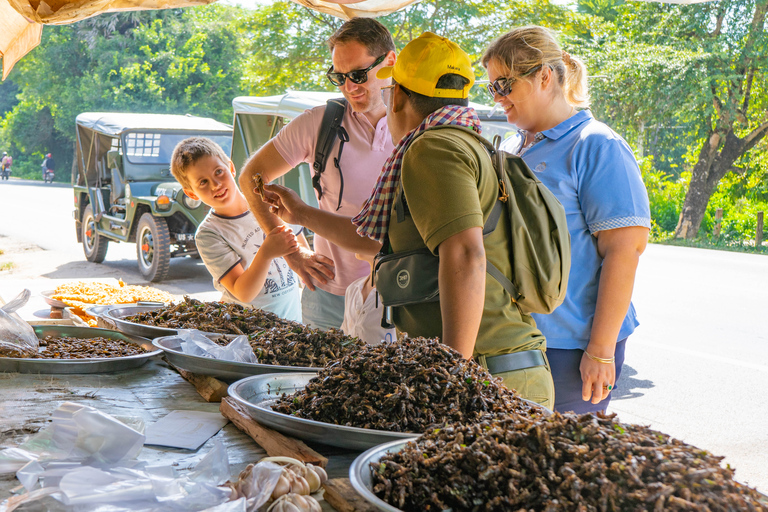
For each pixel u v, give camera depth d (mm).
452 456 1035
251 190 2930
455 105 1770
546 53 2354
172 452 1394
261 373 1781
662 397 4742
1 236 14453
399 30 18562
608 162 2293
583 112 2461
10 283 8898
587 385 2260
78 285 3771
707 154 17672
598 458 947
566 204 2336
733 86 17422
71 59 38094
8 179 42062
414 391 1320
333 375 1429
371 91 2725
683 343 6320
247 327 2301
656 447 953
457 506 989
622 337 2457
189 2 3250
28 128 43406
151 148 10266
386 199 1806
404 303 1702
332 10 4129
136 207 9727
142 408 1706
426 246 1705
